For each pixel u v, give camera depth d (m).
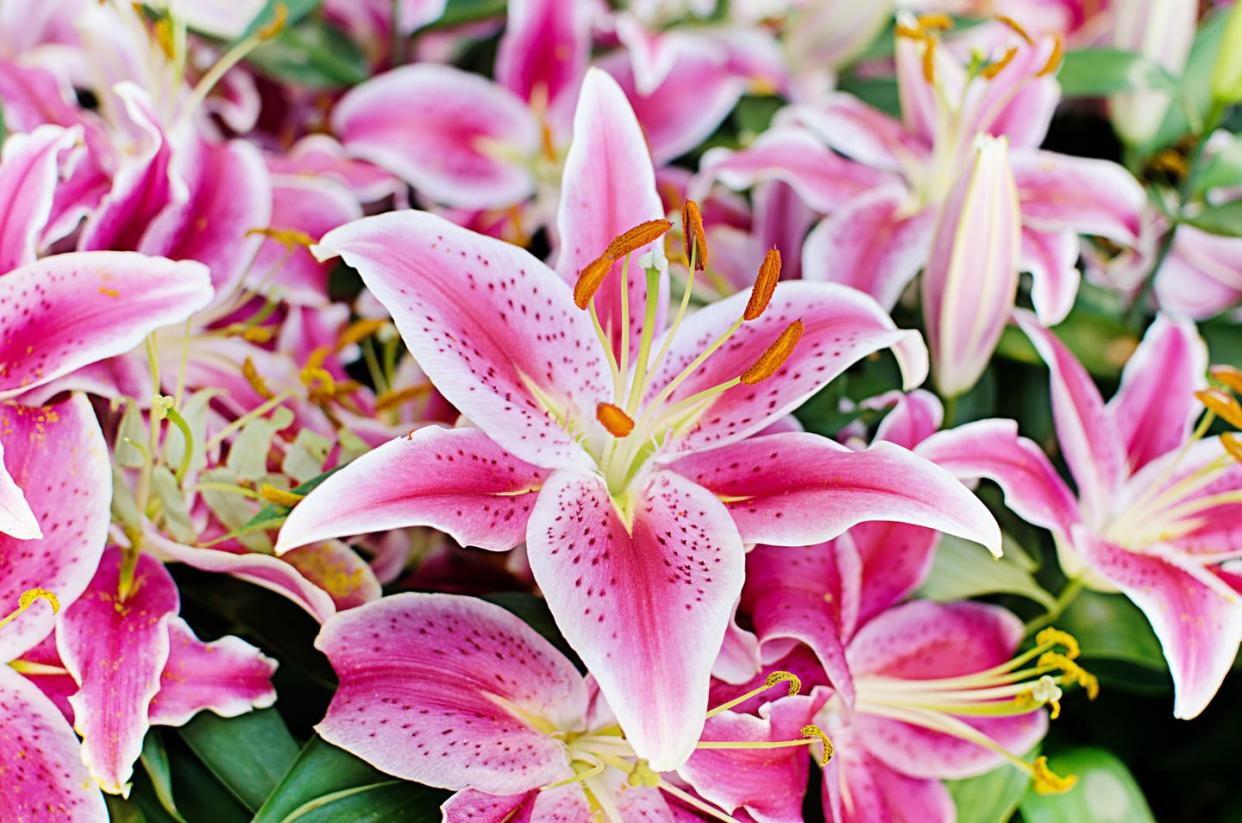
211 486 0.65
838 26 0.84
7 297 0.63
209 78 0.77
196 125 0.77
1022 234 0.76
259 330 0.71
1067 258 0.75
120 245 0.68
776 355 0.61
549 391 0.63
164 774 0.63
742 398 0.64
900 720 0.69
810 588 0.65
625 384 0.64
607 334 0.65
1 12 0.80
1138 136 0.84
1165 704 0.77
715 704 0.64
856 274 0.76
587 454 0.63
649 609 0.58
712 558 0.60
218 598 0.66
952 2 0.89
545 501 0.61
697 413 0.64
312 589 0.63
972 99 0.80
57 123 0.74
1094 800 0.71
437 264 0.62
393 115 0.82
